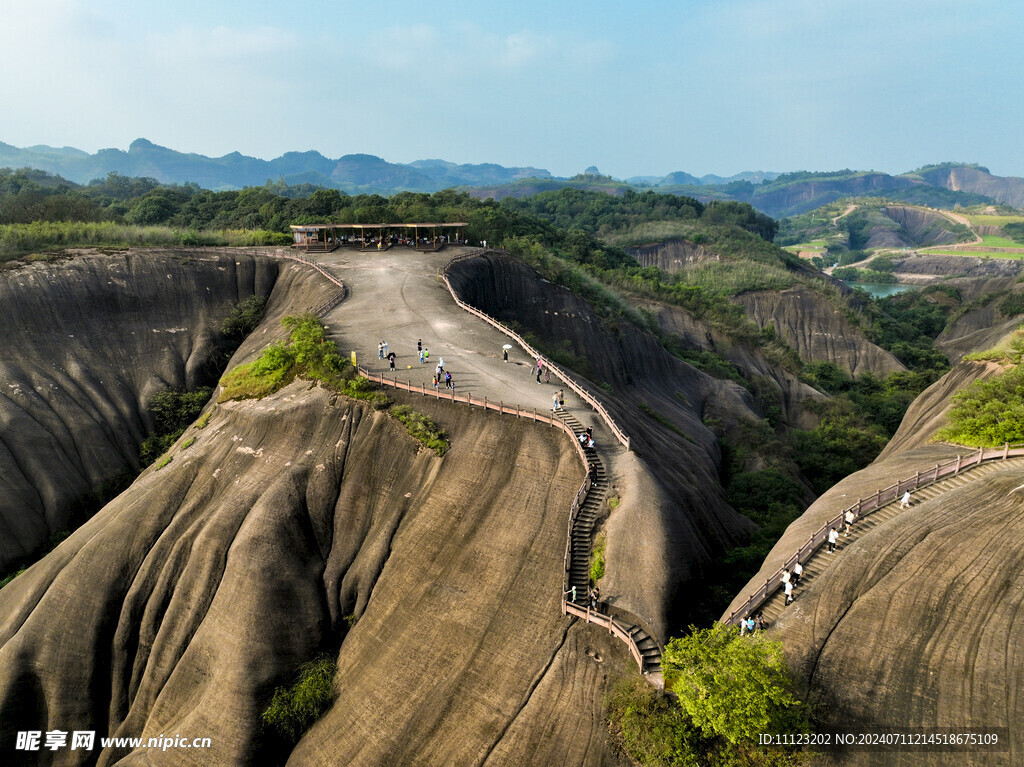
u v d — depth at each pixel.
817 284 139.62
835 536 27.95
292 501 35.25
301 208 104.69
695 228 174.12
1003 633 21.44
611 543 28.62
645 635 25.84
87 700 33.47
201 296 66.25
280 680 30.70
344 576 33.91
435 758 25.36
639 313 91.25
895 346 126.56
